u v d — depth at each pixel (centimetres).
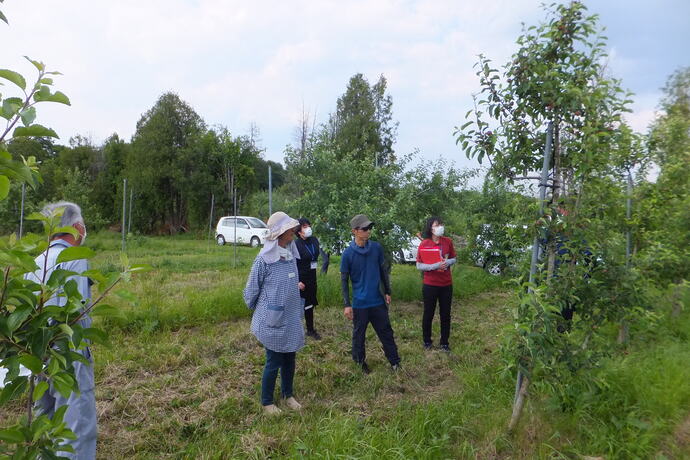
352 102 3312
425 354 521
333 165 795
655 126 600
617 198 391
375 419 360
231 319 658
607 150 324
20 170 111
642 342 477
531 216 324
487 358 506
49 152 3847
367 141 3078
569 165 333
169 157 2941
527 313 308
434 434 328
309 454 304
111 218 3181
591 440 307
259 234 2131
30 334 125
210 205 3020
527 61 322
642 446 291
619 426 312
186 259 1396
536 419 333
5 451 127
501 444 313
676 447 288
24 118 112
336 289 764
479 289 939
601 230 347
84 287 254
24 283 127
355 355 466
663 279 518
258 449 309
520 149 348
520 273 359
